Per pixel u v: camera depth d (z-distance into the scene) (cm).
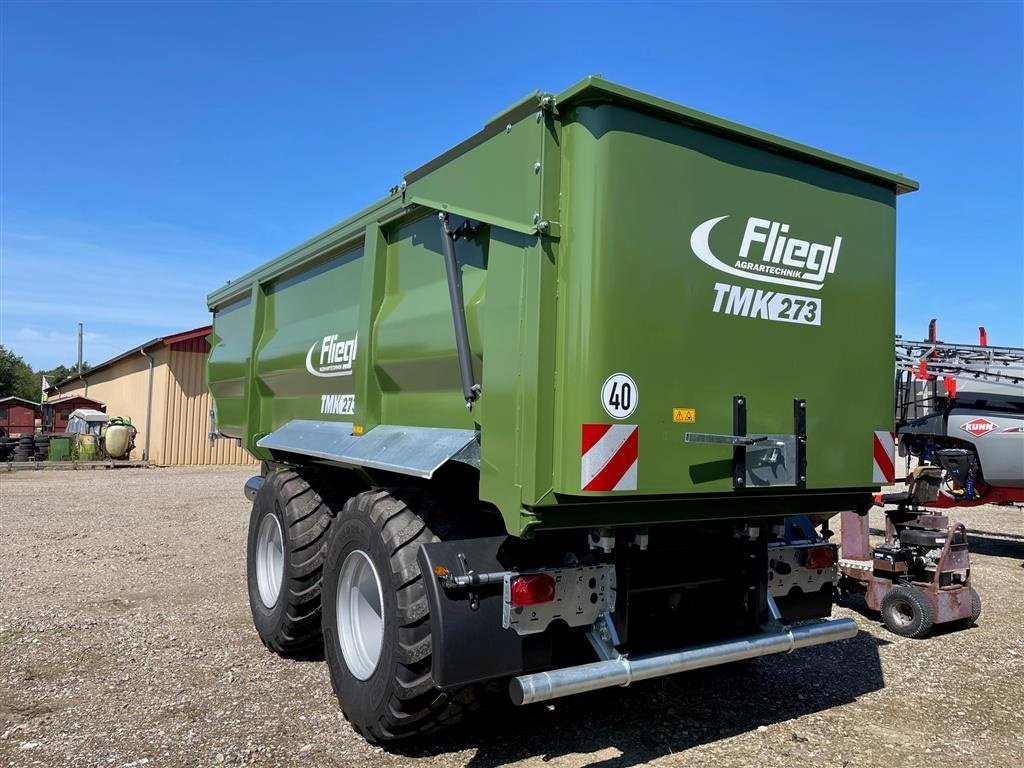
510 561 317
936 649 518
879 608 572
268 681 441
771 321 338
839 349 364
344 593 379
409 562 327
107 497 1362
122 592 653
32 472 1914
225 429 727
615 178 291
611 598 322
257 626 511
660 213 303
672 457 302
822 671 467
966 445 889
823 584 405
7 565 763
